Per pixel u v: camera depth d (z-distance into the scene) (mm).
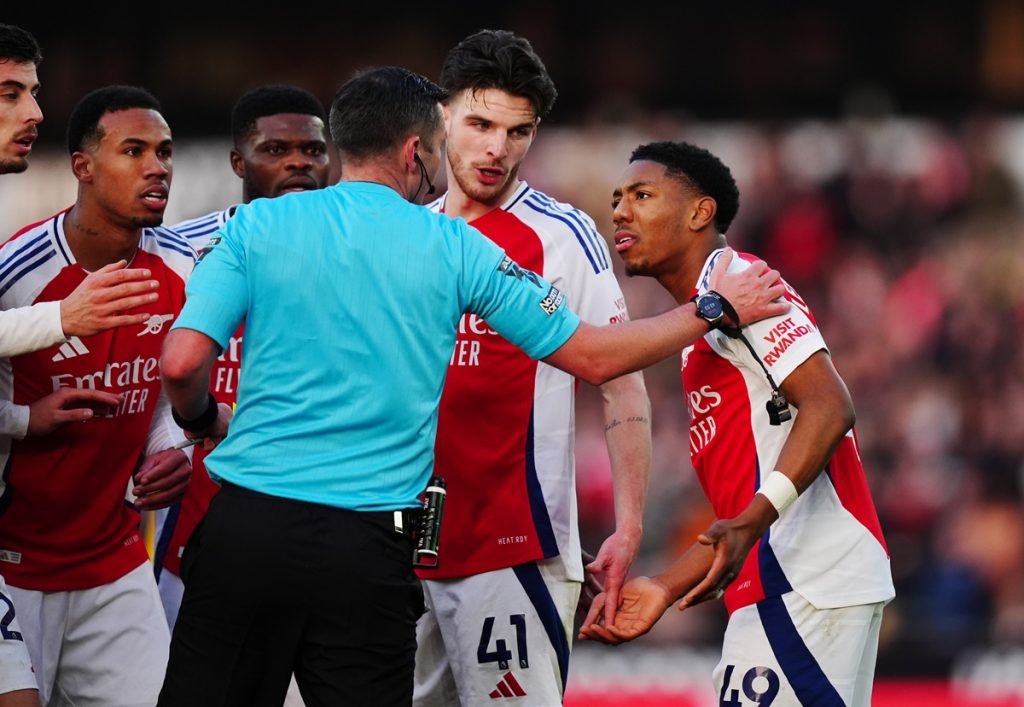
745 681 14312
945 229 49125
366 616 12430
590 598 17531
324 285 12609
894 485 42938
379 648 12523
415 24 48500
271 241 12688
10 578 16359
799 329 13820
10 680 14547
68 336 14070
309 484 12383
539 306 13102
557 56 49312
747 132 49781
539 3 48969
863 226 49219
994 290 47625
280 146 19078
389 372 12609
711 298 13594
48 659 16609
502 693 16422
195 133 48281
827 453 13445
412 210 13062
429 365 12844
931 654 31484
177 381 12328
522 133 15906
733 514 14734
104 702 16797
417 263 12789
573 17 49094
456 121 15859
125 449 16719
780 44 49344
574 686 30828
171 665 12633
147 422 16859
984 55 49188
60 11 46938
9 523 16281
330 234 12766
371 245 12750
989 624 32688
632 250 15422
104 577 16859
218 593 12359
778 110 49750
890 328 47438
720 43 49406
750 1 48938
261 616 12391
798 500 14430
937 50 49250
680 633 32906
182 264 17000
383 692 12578
